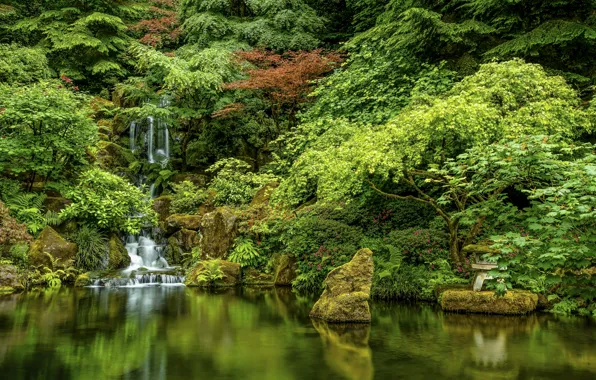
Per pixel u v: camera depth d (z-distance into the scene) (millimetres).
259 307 8680
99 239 12875
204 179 17609
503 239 5688
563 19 12602
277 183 14891
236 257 12352
